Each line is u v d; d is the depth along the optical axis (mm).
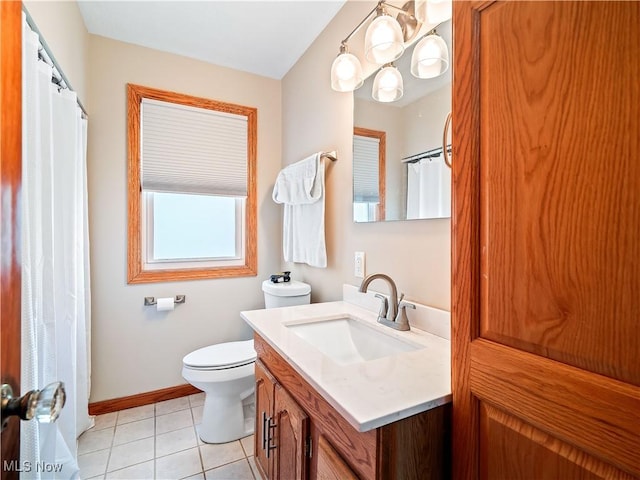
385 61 1244
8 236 500
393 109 1335
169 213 2227
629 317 431
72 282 1430
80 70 1707
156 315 2100
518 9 562
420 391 724
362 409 649
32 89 994
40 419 480
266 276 2461
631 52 422
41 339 1060
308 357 915
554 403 517
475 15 644
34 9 1068
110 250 1969
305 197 1845
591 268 470
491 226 620
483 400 642
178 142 2158
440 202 1121
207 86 2234
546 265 526
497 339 615
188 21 1804
